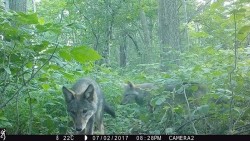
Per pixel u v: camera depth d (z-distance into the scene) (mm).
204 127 2379
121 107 3412
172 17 6086
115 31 9156
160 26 6234
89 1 7152
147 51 7887
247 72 2576
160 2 6207
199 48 3582
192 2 10141
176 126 2432
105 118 3223
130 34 11844
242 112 2295
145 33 10438
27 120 2455
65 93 2639
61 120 2697
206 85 2723
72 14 7305
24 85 2213
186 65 3664
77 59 1965
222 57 3008
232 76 2510
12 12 2027
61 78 3381
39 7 9461
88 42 7043
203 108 2225
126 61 12164
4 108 2430
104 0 7223
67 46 1979
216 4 2244
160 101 2365
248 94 2561
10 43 2059
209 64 3031
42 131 2488
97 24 7102
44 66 2246
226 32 2807
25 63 2137
